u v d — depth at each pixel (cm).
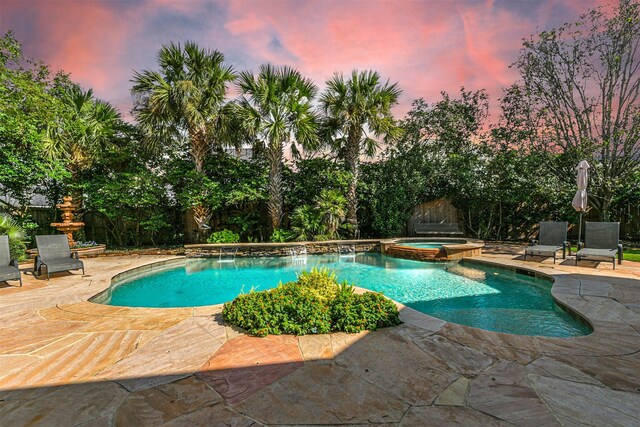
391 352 271
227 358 265
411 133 1256
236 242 1040
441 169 1211
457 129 1241
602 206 991
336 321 329
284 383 225
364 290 450
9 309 410
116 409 196
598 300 409
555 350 272
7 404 203
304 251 961
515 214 1177
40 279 595
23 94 859
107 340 307
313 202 1141
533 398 201
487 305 476
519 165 1080
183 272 771
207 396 210
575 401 198
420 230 1230
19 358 270
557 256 767
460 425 176
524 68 1043
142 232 1255
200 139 1046
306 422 182
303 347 284
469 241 947
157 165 1198
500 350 273
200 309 401
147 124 977
